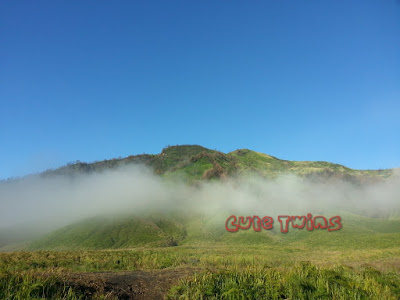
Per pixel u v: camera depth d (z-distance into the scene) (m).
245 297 12.20
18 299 9.95
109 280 13.62
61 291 11.12
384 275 18.28
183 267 19.88
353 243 64.69
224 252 45.12
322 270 16.25
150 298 12.37
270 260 31.34
